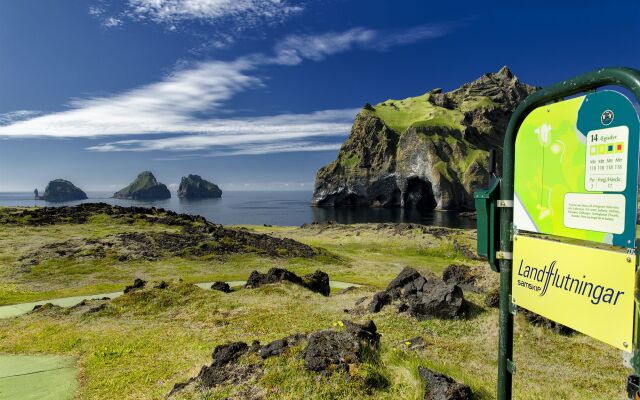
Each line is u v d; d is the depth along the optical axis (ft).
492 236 15.48
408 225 297.33
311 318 66.69
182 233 194.90
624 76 9.77
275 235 306.35
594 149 11.10
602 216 10.91
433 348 44.62
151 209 258.78
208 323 67.36
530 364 39.37
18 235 175.73
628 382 10.52
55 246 159.33
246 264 157.07
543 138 13.03
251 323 65.16
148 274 135.44
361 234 277.03
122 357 53.06
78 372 48.16
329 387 28.55
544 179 13.03
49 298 102.83
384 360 33.47
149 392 40.24
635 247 9.95
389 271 157.07
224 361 35.40
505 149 14.67
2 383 45.14
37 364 51.85
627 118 10.01
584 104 11.40
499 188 15.15
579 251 11.76
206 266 150.10
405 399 27.35
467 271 82.12
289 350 34.24
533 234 13.78
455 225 538.06
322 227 325.21
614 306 10.68
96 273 132.98
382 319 58.90
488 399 28.04
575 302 11.96
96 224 207.72
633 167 9.91
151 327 67.62
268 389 29.53
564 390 32.48
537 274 13.51
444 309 56.39
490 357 41.83
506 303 15.07
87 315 75.41
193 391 32.09
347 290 95.96
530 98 13.30
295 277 97.76
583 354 41.91
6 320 78.23
